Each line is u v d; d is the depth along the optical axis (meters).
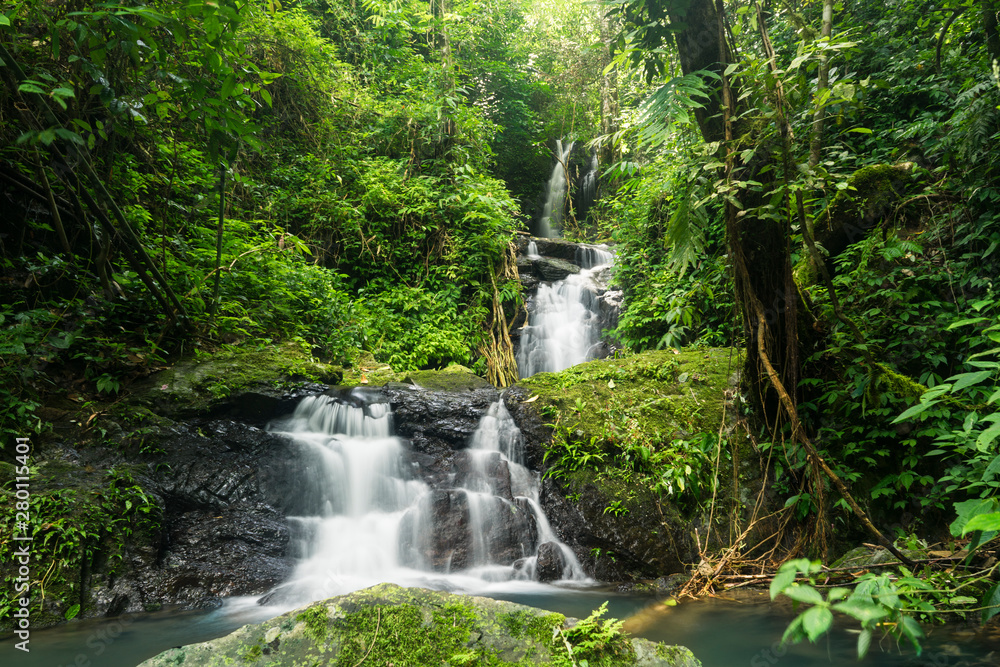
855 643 2.96
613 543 4.51
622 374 5.71
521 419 5.46
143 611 3.72
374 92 11.38
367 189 9.40
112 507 3.98
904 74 6.90
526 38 18.02
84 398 4.71
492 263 9.81
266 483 4.75
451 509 4.83
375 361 7.23
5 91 4.49
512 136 17.11
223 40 4.05
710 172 3.99
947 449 4.38
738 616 3.49
